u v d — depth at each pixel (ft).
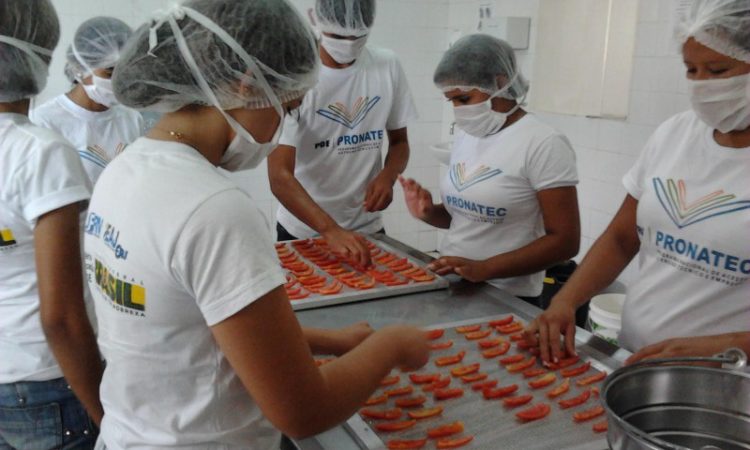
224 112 2.50
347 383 2.65
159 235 2.27
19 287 3.82
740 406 2.64
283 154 6.54
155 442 2.63
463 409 3.36
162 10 2.51
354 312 4.82
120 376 2.64
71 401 4.07
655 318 4.12
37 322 3.88
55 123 6.06
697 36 3.34
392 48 12.82
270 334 2.29
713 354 3.39
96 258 2.62
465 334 4.32
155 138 2.59
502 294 5.14
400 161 7.38
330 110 6.79
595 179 10.11
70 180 3.58
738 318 3.75
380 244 6.61
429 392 3.54
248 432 2.72
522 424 3.22
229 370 2.59
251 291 2.22
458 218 5.87
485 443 3.04
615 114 9.50
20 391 3.92
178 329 2.44
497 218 5.45
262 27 2.41
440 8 12.96
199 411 2.56
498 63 5.00
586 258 4.63
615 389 2.58
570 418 3.29
